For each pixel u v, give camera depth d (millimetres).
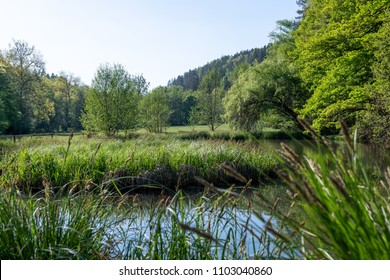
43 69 46562
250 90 35625
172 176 11031
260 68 37406
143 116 56906
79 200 3625
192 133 38656
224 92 63656
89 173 9688
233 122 36875
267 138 36406
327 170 1536
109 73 37219
